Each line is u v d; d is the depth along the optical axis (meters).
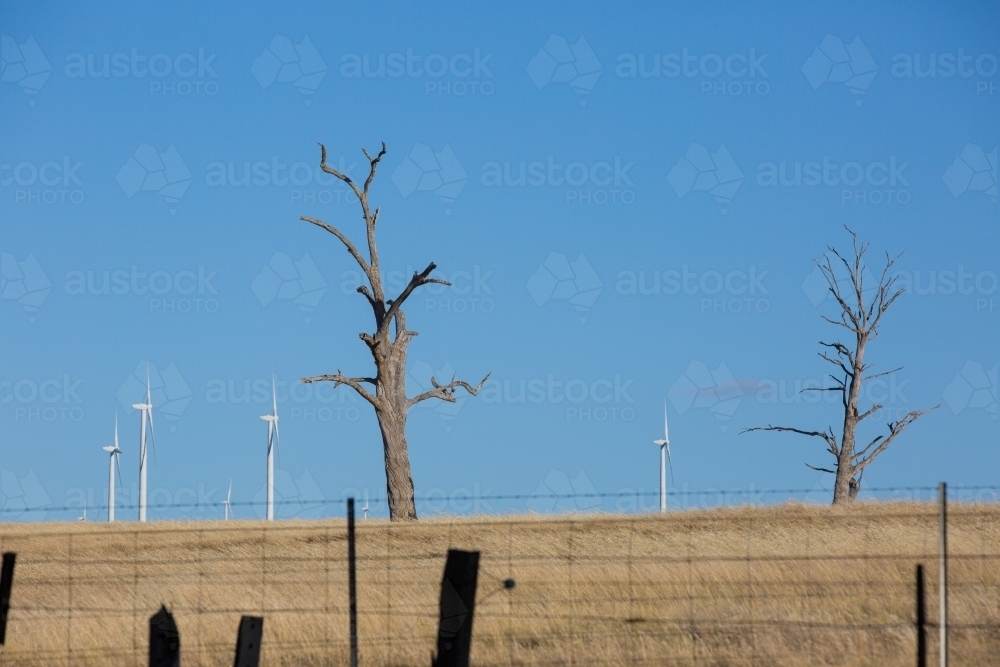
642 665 46.94
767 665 46.66
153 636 45.41
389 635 52.31
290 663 49.62
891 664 46.69
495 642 50.66
